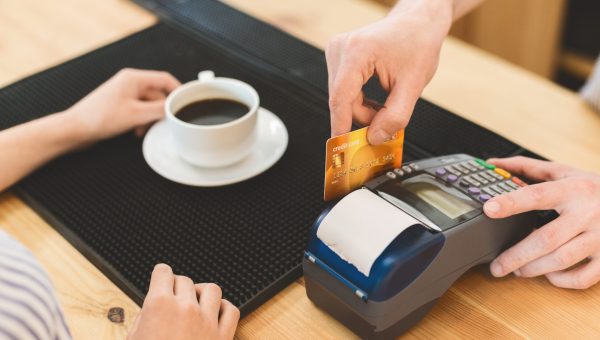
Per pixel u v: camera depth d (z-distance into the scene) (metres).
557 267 0.70
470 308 0.69
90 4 1.31
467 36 1.94
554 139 0.93
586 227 0.69
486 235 0.67
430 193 0.69
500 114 0.99
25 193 0.85
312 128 0.96
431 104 1.00
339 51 0.80
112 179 0.87
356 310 0.62
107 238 0.77
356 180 0.69
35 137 0.88
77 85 1.07
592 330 0.67
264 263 0.73
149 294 0.65
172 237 0.77
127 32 1.22
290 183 0.85
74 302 0.70
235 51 1.14
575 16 2.00
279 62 1.11
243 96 0.92
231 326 0.64
